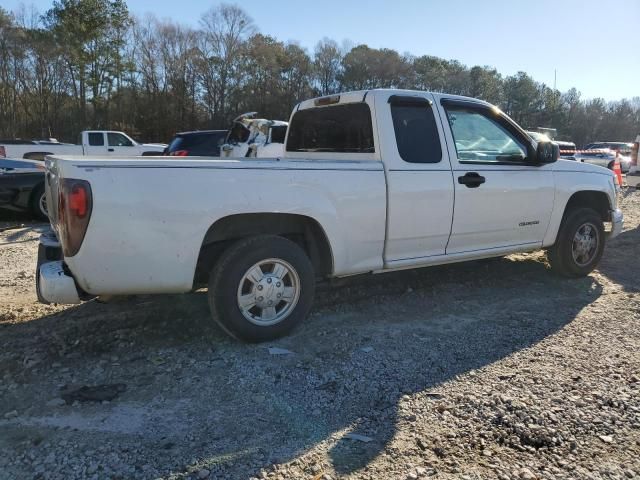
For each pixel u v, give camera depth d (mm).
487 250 5129
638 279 6016
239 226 3992
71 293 3525
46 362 3697
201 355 3828
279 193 3865
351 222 4223
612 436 2854
